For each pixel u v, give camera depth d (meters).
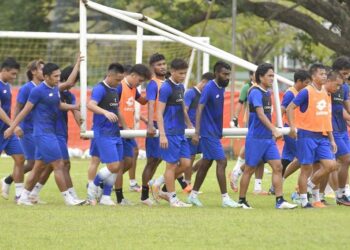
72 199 33.78
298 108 34.69
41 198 37.22
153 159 35.00
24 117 33.12
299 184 33.62
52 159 33.22
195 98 39.91
